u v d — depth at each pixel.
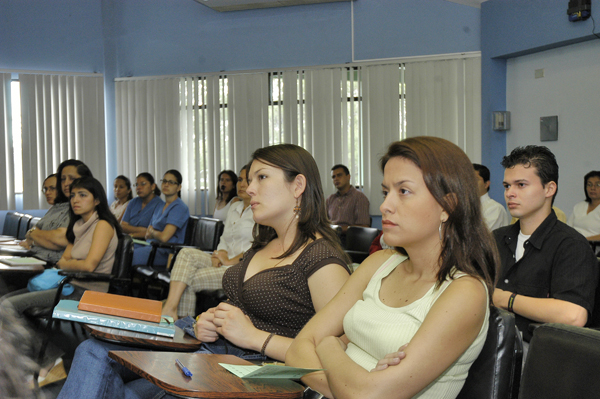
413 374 1.04
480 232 1.17
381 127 6.37
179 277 3.43
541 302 1.72
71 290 3.02
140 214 5.60
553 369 0.95
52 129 7.23
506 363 1.14
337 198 6.18
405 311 1.19
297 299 1.66
